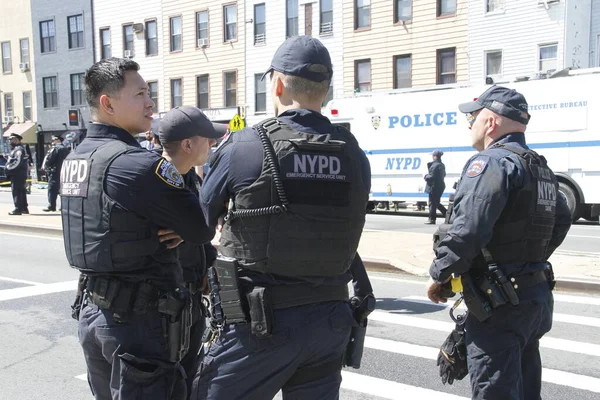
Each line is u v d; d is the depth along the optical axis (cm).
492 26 2136
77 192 250
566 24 1991
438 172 1518
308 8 2573
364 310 250
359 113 1820
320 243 225
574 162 1430
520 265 291
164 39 3069
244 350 226
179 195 249
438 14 2253
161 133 340
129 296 246
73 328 592
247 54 2775
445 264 282
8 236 1259
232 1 2797
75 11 3422
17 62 3744
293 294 226
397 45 2350
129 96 259
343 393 440
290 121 234
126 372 243
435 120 1670
